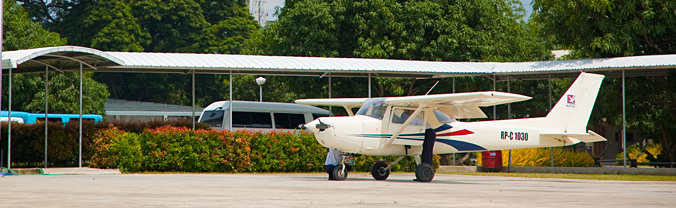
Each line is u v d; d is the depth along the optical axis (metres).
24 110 119.12
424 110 54.25
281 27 103.25
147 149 65.12
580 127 61.62
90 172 60.06
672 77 76.62
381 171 56.09
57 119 97.69
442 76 79.31
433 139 53.75
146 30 175.50
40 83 118.31
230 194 35.78
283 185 44.56
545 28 86.56
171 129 66.50
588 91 62.06
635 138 122.06
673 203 32.03
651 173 72.50
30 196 33.59
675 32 82.12
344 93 97.44
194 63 68.06
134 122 73.56
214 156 67.00
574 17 82.00
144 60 66.62
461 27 99.25
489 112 105.56
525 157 84.06
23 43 114.94
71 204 29.23
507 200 33.09
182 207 28.30
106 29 164.50
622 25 82.06
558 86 106.69
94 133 68.06
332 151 53.91
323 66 72.19
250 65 69.94
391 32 100.12
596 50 84.19
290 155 70.19
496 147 57.38
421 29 99.12
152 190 38.44
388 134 53.59
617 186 49.19
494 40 102.06
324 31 98.62
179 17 177.88
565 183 54.06
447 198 34.19
